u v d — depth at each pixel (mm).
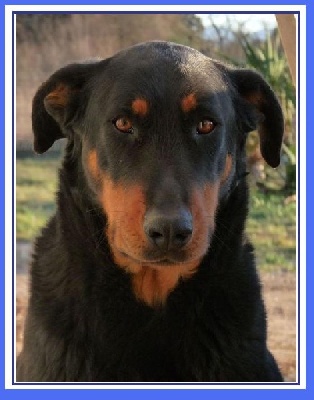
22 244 2586
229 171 1292
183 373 1297
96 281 1284
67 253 1305
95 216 1280
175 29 3443
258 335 1315
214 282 1287
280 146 1371
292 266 2344
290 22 1671
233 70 1351
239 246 1304
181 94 1239
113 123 1248
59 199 1325
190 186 1210
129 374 1288
